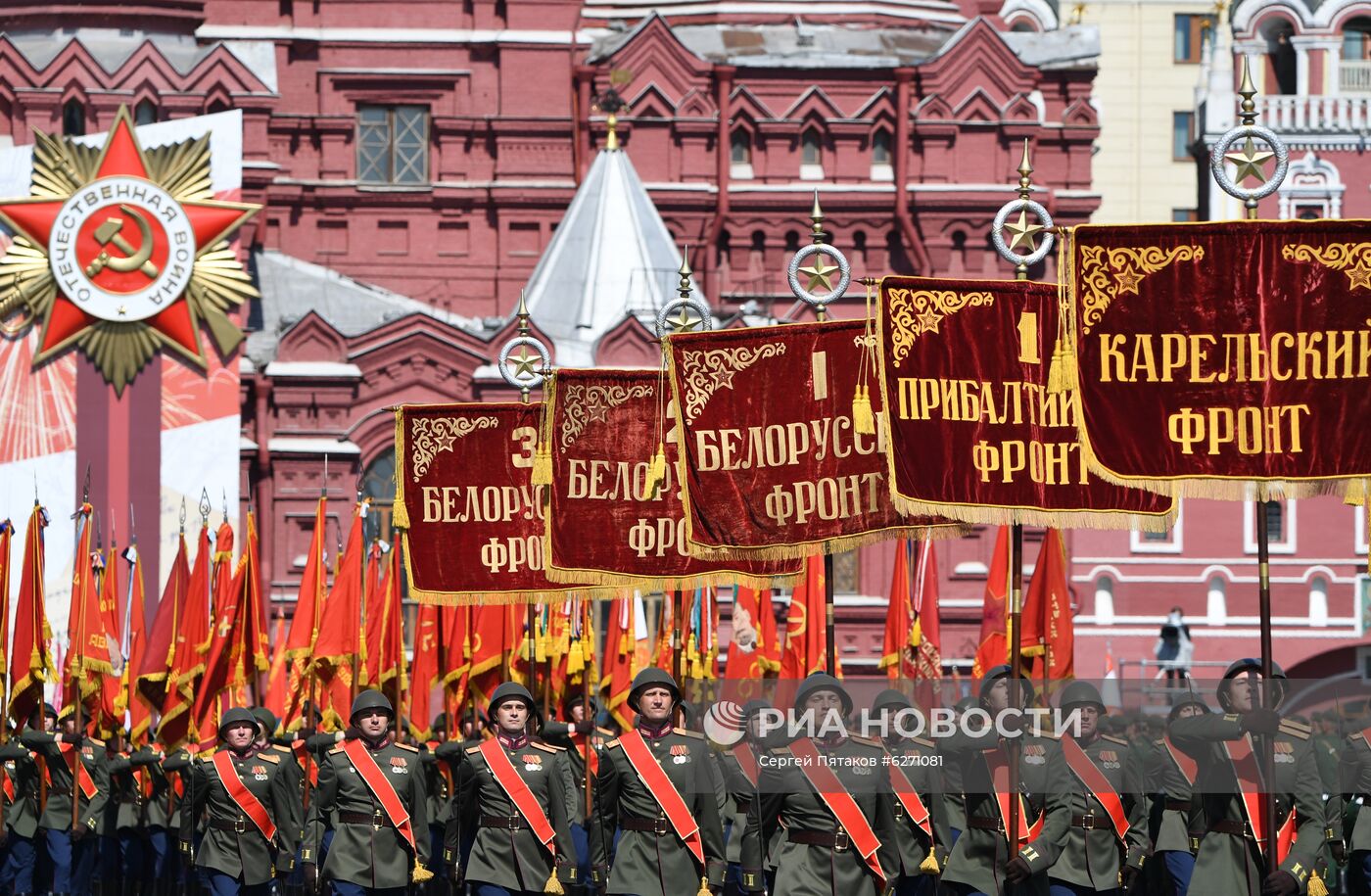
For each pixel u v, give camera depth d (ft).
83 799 325.62
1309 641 620.08
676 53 636.48
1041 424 217.36
